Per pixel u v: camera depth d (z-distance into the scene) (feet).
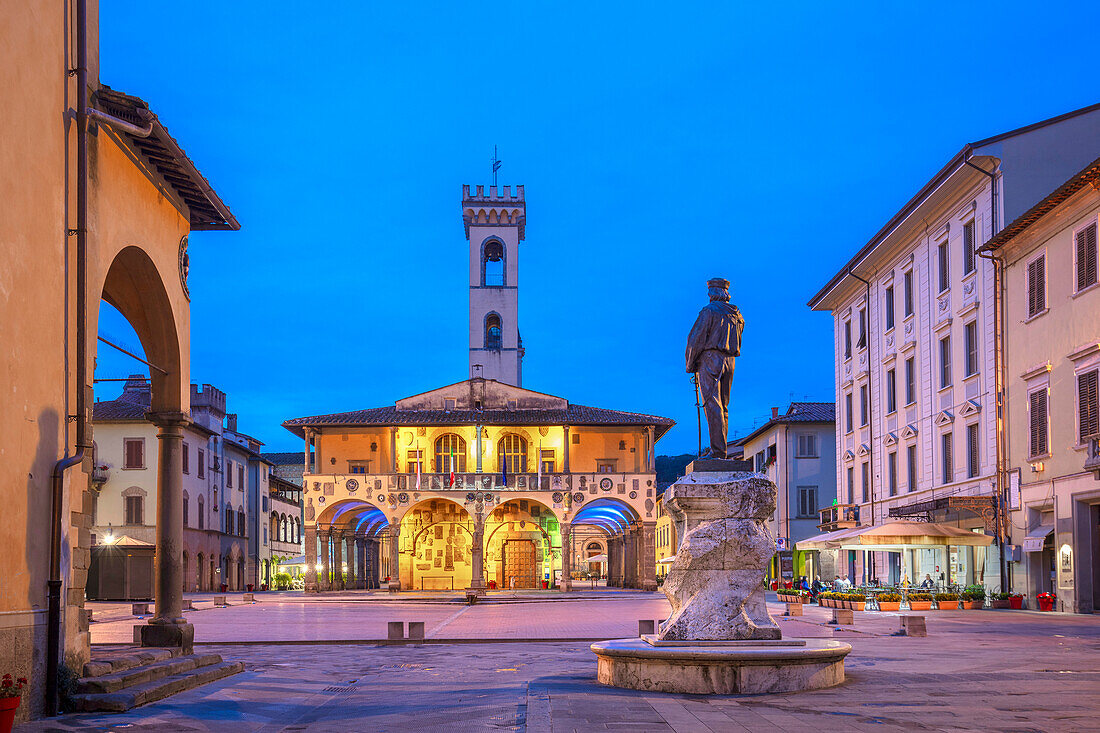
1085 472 99.09
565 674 52.95
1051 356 107.24
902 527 116.16
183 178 57.31
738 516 46.01
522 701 43.45
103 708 41.78
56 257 42.91
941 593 118.01
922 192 133.90
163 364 59.06
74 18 45.09
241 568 257.75
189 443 213.66
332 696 48.62
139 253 53.98
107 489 202.08
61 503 42.42
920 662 56.85
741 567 45.78
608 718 36.40
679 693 43.14
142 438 203.41
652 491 199.21
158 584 58.44
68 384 44.01
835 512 180.75
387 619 114.83
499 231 294.66
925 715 37.01
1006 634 77.30
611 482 199.72
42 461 41.29
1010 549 115.85
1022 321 114.01
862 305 170.09
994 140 117.91
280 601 168.45
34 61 40.78
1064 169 117.60
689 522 46.88
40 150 41.32
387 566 236.43
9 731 34.47
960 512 129.39
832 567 200.54
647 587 196.95
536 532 221.87
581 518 230.89
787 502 218.38
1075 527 101.35
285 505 310.86
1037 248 110.32
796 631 83.51
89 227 46.44
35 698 39.88
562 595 180.45
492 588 218.79
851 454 174.91
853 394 174.60
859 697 41.68
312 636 86.84
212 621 111.65
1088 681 47.55
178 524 58.90
